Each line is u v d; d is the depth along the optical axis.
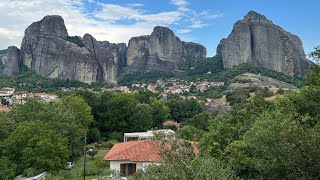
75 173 49.59
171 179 15.61
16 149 47.31
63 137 56.00
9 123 56.03
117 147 45.06
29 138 47.88
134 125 93.25
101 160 51.03
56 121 60.38
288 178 18.70
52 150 46.81
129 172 38.06
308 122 22.75
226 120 36.19
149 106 100.62
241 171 22.70
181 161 16.03
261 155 21.08
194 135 56.72
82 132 64.00
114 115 92.38
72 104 78.25
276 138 19.23
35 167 45.47
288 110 24.41
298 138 18.45
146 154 38.59
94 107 93.19
